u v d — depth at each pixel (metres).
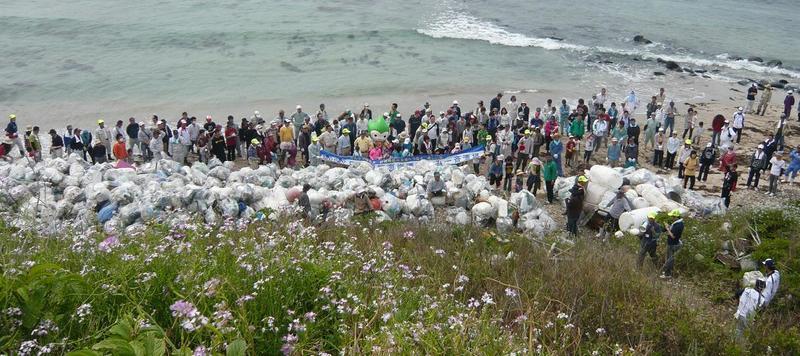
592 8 50.31
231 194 15.26
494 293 9.20
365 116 23.02
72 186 15.20
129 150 21.48
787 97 28.11
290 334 5.77
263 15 41.81
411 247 11.35
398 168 20.02
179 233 7.91
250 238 8.36
